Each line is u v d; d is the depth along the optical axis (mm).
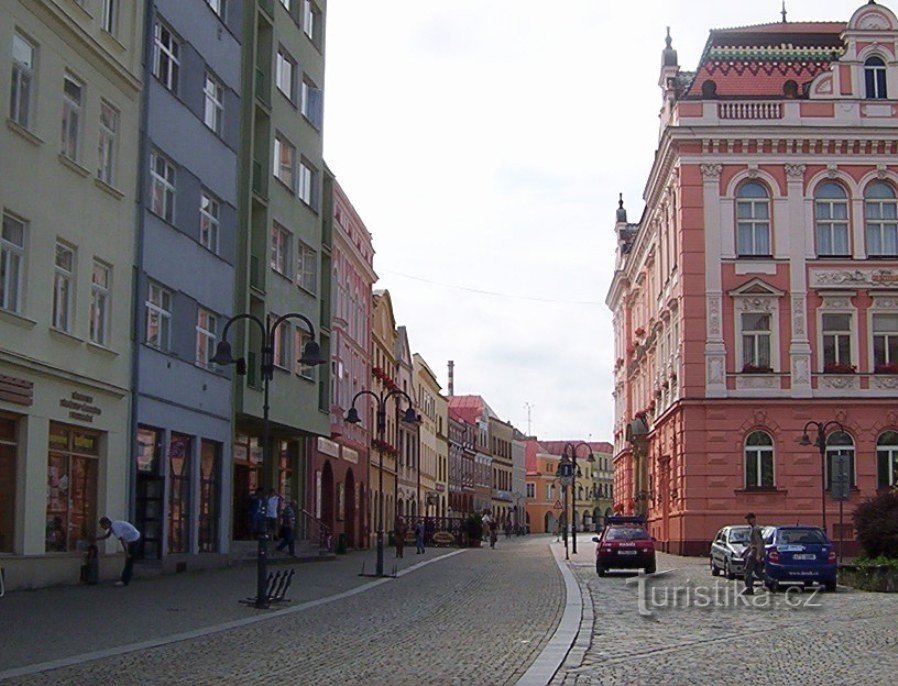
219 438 35656
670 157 50875
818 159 48812
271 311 39625
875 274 48219
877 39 49062
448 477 112312
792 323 48156
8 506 24234
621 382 80375
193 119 33531
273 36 40000
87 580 26656
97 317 28203
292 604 23438
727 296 48469
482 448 133875
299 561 40656
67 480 26672
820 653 15914
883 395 47656
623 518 39344
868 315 48188
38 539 25000
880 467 47500
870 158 48750
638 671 14062
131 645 15898
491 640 17344
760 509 47375
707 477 47656
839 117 48656
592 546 72375
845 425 47562
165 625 18641
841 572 31297
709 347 48094
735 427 47812
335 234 52219
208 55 34719
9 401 23609
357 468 60531
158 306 31516
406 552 57906
